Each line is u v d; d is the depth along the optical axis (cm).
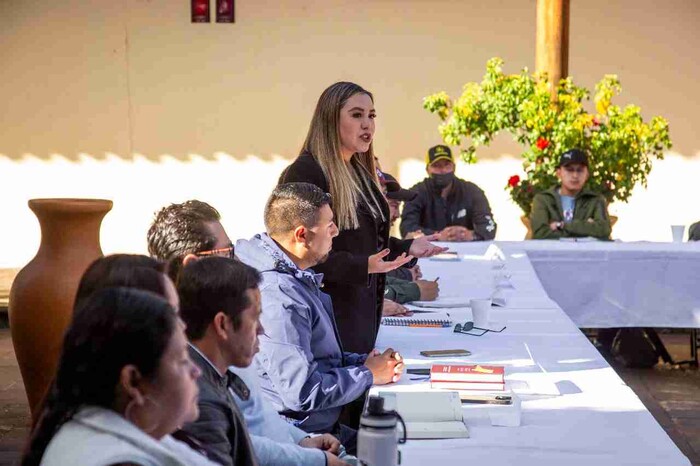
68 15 985
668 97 947
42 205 377
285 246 328
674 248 677
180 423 167
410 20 969
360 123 385
